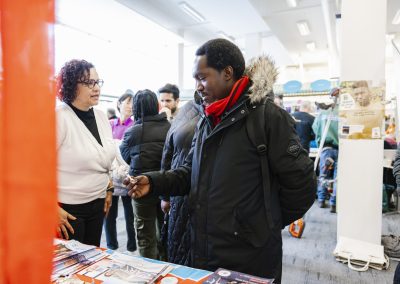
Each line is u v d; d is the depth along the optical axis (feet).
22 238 0.89
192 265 3.49
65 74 4.49
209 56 3.20
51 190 0.91
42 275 0.91
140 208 6.61
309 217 12.12
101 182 4.84
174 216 4.19
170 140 5.44
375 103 8.05
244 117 3.34
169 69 28.25
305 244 9.32
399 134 14.92
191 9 19.53
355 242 8.23
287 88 17.30
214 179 3.35
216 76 3.24
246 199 3.28
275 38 26.99
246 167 3.29
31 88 0.89
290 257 8.38
